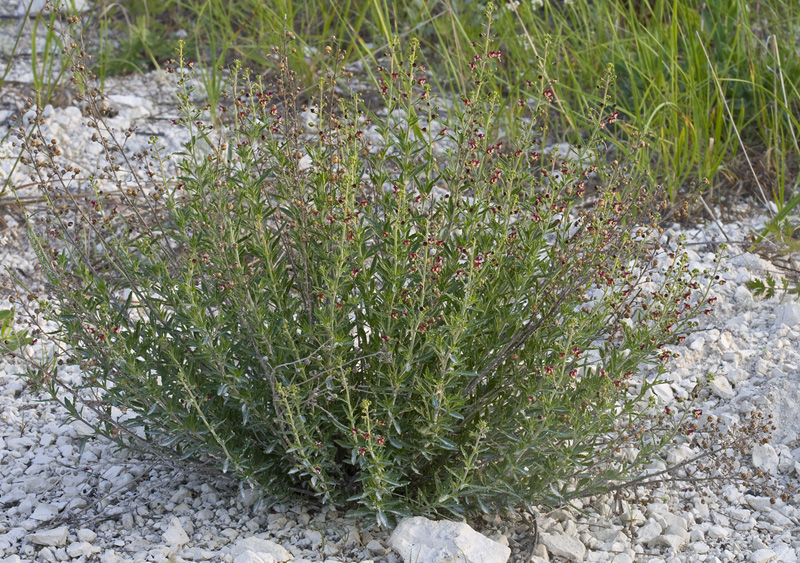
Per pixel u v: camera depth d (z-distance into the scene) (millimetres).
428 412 1494
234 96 1553
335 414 1551
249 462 1534
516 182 1576
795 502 1614
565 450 1508
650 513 1604
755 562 1531
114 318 1533
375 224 1520
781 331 1815
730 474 1637
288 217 1574
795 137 2129
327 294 1476
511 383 1555
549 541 1548
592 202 2053
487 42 1545
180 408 1525
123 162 2172
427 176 1531
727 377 1766
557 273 1530
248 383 1538
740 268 1935
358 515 1515
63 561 1518
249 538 1515
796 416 1705
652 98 2223
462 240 1507
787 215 2053
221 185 1502
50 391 1553
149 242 1595
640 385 1747
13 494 1606
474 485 1522
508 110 2229
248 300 1505
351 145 1536
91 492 1614
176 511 1583
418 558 1487
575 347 1524
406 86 1532
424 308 1499
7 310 1791
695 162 2154
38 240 1540
